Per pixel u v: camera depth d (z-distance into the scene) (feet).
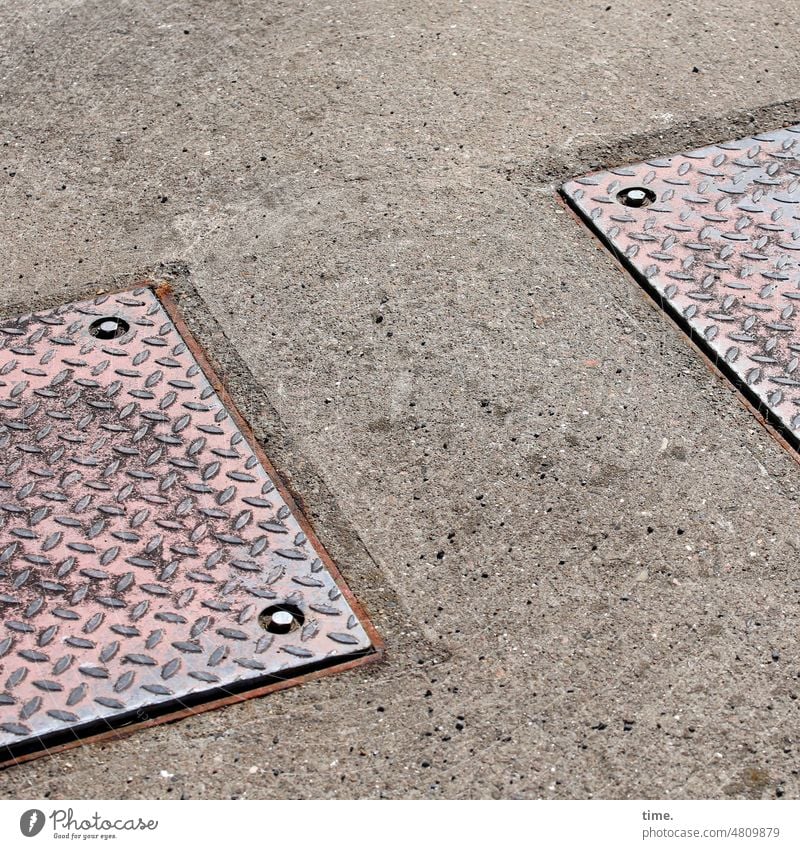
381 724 4.74
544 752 4.66
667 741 4.67
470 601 5.04
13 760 4.69
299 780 4.63
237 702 4.80
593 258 6.22
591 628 4.94
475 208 6.48
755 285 6.00
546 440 5.52
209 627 4.96
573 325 5.94
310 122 7.01
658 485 5.35
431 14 7.69
